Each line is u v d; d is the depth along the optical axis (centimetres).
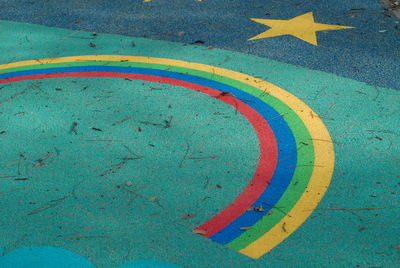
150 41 520
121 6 627
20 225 269
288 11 588
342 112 375
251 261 243
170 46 506
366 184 295
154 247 253
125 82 433
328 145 335
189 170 313
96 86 427
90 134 355
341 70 440
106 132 357
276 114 376
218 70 451
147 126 364
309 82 422
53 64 474
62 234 263
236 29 541
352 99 392
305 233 260
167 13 597
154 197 290
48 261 246
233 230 264
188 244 255
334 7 595
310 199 285
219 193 292
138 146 339
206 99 401
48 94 414
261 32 530
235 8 605
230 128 360
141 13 601
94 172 313
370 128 352
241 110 383
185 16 585
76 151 335
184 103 396
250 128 359
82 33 547
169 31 544
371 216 270
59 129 362
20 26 571
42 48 511
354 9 585
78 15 600
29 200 289
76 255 249
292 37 514
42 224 270
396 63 448
